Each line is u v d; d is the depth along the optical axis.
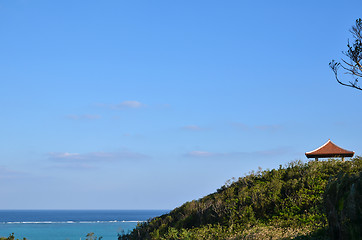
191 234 26.62
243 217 27.61
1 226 125.75
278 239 19.72
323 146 42.41
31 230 103.31
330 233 14.20
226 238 23.23
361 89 18.67
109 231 95.88
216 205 31.11
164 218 36.34
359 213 12.52
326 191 15.01
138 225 37.50
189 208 34.44
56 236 82.06
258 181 35.22
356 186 12.95
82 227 117.81
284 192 30.12
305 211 25.55
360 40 18.36
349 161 33.66
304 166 35.19
